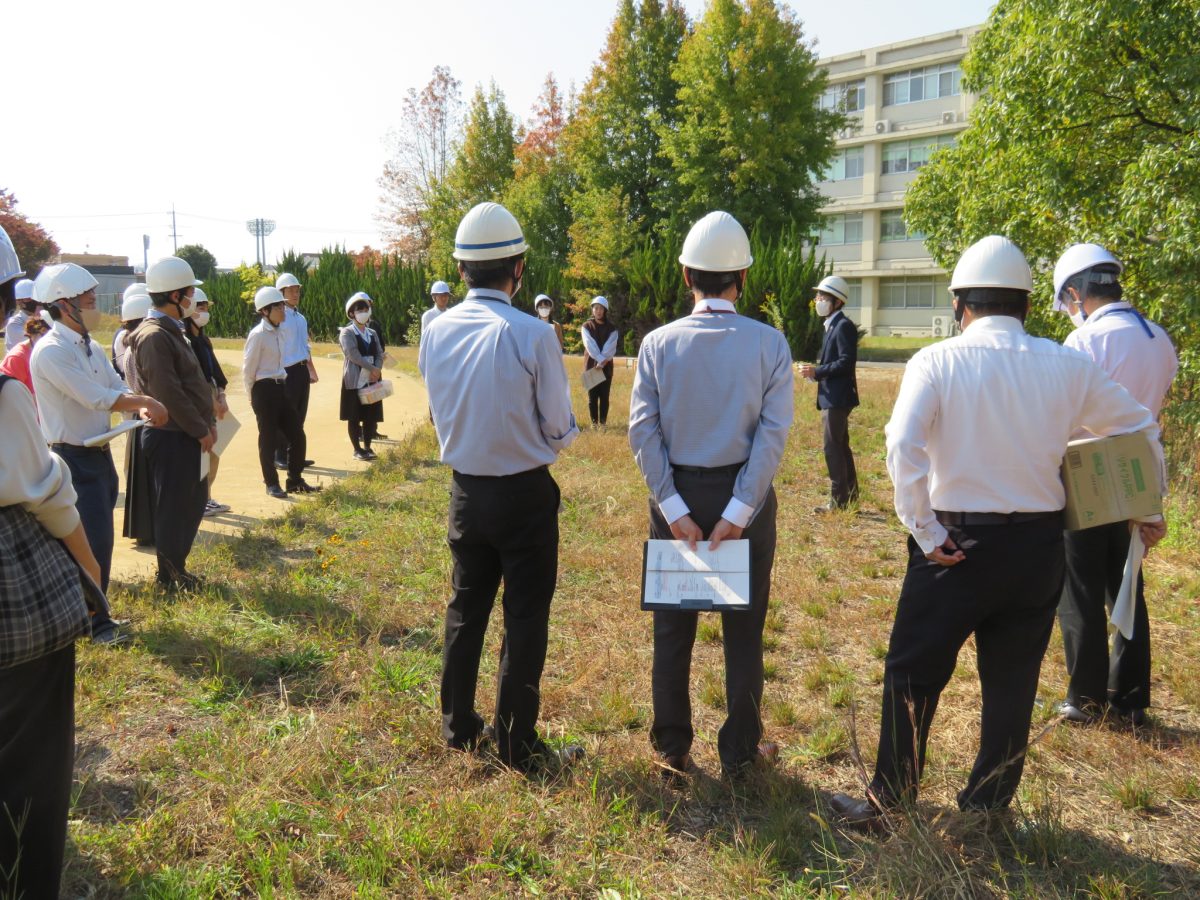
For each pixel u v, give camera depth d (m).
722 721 3.87
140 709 3.78
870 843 2.92
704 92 34.47
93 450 4.61
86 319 4.55
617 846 2.91
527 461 3.23
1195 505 6.77
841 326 7.50
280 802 3.05
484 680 4.19
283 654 4.35
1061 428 2.77
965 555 2.79
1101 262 3.87
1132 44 9.33
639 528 6.86
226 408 6.25
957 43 43.25
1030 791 3.23
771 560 3.29
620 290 33.09
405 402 16.22
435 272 41.41
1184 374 8.40
